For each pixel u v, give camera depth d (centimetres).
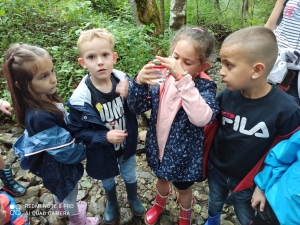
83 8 471
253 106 137
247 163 148
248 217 166
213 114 138
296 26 189
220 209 183
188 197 185
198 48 136
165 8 636
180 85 132
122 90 165
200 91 147
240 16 743
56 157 154
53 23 446
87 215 214
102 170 173
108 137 157
